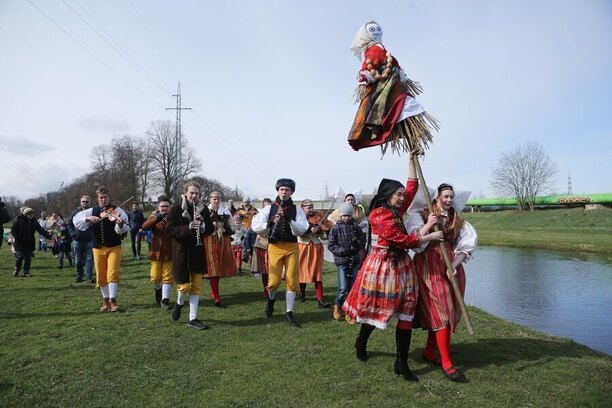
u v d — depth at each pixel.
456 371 3.90
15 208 63.72
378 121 3.99
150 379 3.86
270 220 5.77
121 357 4.37
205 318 6.00
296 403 3.44
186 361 4.30
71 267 12.25
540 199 47.00
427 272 4.04
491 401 3.47
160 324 5.62
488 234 31.17
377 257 3.99
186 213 5.49
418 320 4.08
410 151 4.06
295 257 5.79
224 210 7.15
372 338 5.12
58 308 6.57
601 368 4.20
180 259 5.48
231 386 3.74
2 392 3.55
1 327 5.45
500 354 4.55
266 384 3.78
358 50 4.29
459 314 4.07
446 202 4.13
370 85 4.17
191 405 3.39
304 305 6.95
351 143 4.25
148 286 8.59
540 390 3.67
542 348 4.82
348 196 7.57
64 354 4.46
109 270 6.33
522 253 19.95
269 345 4.81
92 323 5.64
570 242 23.16
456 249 4.18
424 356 4.38
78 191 57.94
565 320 7.92
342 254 5.95
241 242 10.46
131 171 50.41
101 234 6.29
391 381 3.86
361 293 4.02
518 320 7.98
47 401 3.43
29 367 4.10
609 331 7.17
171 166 50.34
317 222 7.14
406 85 4.14
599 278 12.83
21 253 10.38
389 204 4.01
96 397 3.51
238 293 7.94
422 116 4.05
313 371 4.07
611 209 38.22
